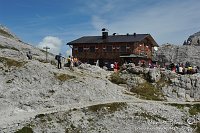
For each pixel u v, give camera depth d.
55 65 82.50
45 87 65.50
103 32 110.12
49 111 56.34
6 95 61.50
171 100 70.12
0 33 134.75
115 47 105.00
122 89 72.19
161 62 139.50
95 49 108.25
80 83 67.69
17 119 53.03
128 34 110.69
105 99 64.00
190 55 140.88
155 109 58.16
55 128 51.06
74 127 51.91
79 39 114.94
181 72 82.19
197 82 75.38
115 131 51.03
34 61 73.94
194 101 69.25
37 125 51.31
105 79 75.50
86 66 84.31
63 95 63.56
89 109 56.56
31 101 60.66
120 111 56.50
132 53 102.06
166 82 76.50
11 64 71.06
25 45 121.31
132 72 80.50
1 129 49.50
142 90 73.19
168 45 149.75
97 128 51.75
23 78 67.12
